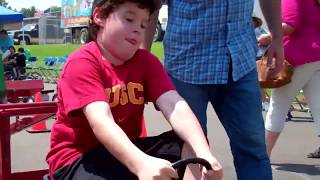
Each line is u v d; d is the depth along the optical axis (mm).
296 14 2641
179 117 1262
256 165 1699
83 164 1226
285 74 2580
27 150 3684
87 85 1238
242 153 1714
